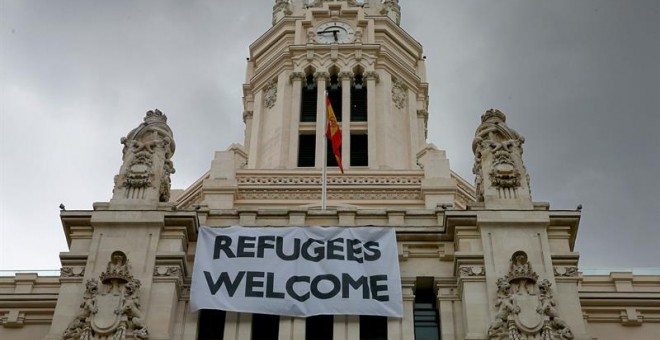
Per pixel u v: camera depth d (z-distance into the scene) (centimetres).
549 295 3866
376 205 6400
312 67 7825
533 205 4291
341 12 8231
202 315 4016
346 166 7069
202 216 4344
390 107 7588
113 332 3781
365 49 7856
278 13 8650
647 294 4450
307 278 4028
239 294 3975
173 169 4588
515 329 3750
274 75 7912
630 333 4372
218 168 6581
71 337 3784
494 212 4166
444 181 6469
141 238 4109
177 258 4044
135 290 3906
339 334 3906
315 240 4141
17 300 4397
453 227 4188
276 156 7225
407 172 6631
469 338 3794
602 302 4428
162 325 3847
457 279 4047
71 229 4244
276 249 4109
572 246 4259
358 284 4009
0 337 4325
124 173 4388
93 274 3997
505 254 4038
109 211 4194
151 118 4656
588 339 3788
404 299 4038
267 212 4341
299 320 3944
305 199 6481
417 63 8381
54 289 4603
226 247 4112
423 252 4194
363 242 4141
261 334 3969
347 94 7588
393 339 3894
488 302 3900
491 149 4456
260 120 7688
